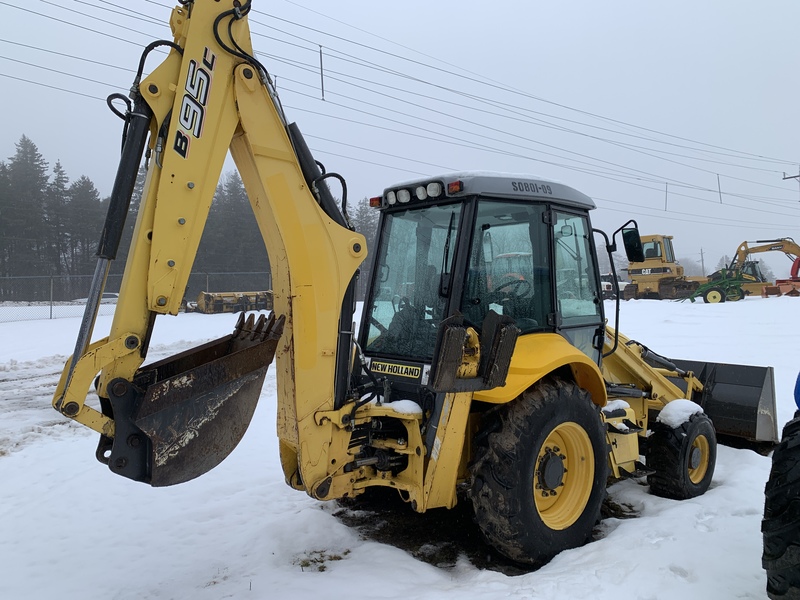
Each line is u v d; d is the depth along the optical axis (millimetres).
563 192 3803
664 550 3061
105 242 2516
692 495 4277
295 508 4066
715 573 2822
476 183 3305
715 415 5152
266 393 8273
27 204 38344
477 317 3377
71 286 26219
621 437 4113
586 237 4117
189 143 2604
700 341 12219
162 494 4395
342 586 2873
